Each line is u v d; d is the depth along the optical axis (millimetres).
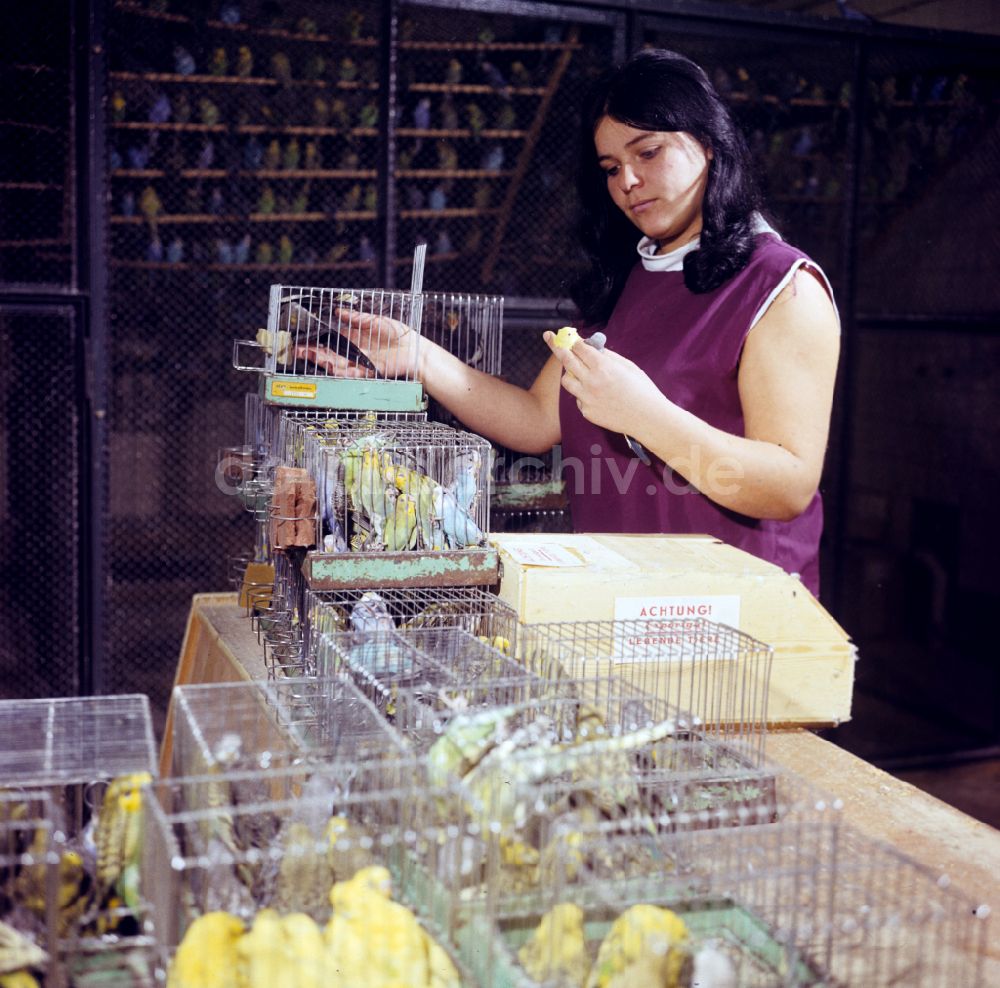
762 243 2316
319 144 3889
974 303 4562
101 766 1207
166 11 3658
